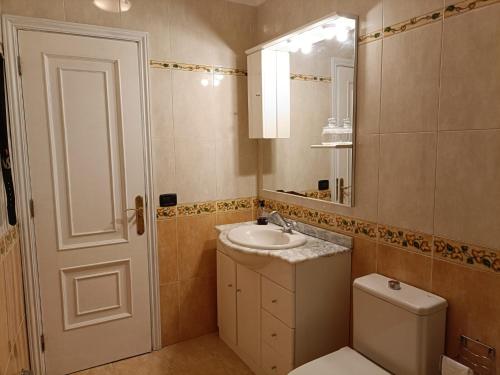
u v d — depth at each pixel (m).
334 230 2.16
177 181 2.55
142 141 2.40
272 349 2.08
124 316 2.47
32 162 2.12
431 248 1.64
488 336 1.46
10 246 1.82
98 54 2.23
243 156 2.79
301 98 2.32
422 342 1.52
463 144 1.48
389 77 1.76
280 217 2.47
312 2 2.19
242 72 2.72
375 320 1.70
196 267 2.69
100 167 2.30
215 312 2.81
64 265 2.26
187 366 2.41
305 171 2.36
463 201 1.50
